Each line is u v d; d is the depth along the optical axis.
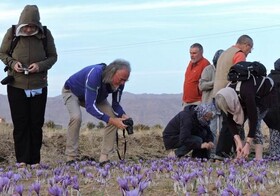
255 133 7.78
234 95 7.58
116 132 8.39
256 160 7.95
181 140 9.01
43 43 8.02
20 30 7.81
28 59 7.89
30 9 7.81
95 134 13.20
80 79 8.16
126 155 11.76
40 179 6.87
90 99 7.94
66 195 5.52
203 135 9.22
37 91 7.97
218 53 9.57
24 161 8.02
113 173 7.32
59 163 8.35
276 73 9.59
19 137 8.00
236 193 5.11
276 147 9.58
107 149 8.30
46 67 7.97
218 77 9.00
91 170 7.66
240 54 8.79
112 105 8.37
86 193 5.96
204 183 6.29
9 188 5.71
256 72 7.68
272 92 8.10
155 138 13.70
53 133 12.82
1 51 7.92
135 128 17.53
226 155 8.45
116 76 7.93
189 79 10.00
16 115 7.94
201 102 9.77
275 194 5.85
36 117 8.04
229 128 7.78
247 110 7.60
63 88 8.38
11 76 7.88
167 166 7.42
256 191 5.96
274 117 9.46
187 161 8.20
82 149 11.92
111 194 5.92
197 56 9.86
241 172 7.18
